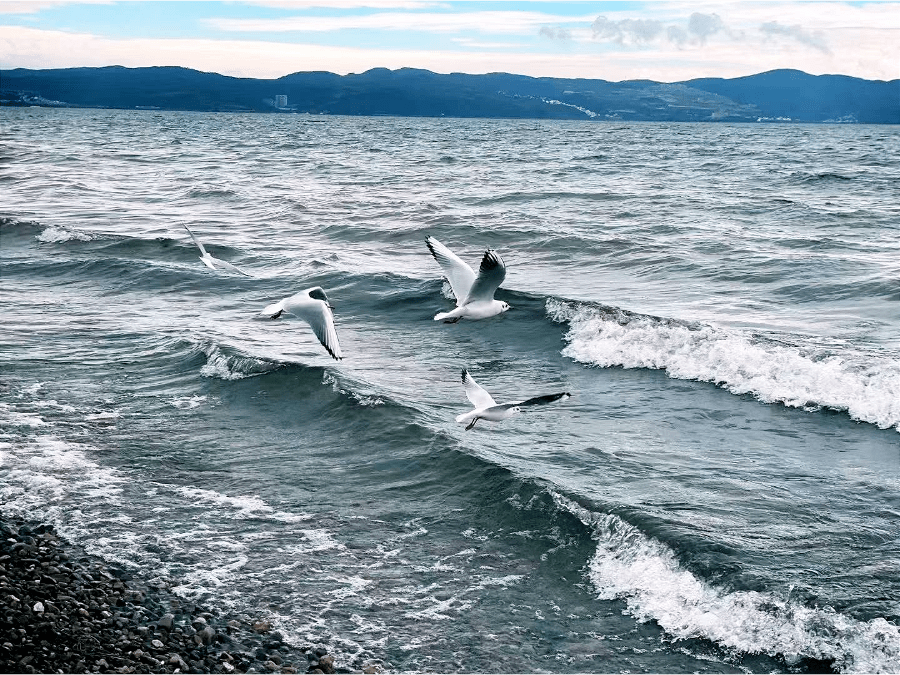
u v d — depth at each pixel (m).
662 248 36.97
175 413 19.44
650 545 13.48
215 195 58.19
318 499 15.57
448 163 92.94
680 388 21.25
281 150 117.50
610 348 23.70
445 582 13.13
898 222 45.34
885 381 19.58
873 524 14.27
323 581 13.12
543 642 11.85
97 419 18.95
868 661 11.17
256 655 11.38
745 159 105.75
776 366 21.00
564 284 31.92
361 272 32.06
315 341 25.16
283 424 18.88
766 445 17.77
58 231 39.56
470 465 16.27
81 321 26.78
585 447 17.48
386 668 11.28
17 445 17.39
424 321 27.17
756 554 13.20
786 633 11.66
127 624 11.77
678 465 16.64
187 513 15.02
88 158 91.69
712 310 27.34
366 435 18.02
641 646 11.76
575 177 74.38
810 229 43.12
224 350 22.44
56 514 14.78
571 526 14.30
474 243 40.16
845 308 27.25
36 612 11.78
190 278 32.50
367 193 60.47
